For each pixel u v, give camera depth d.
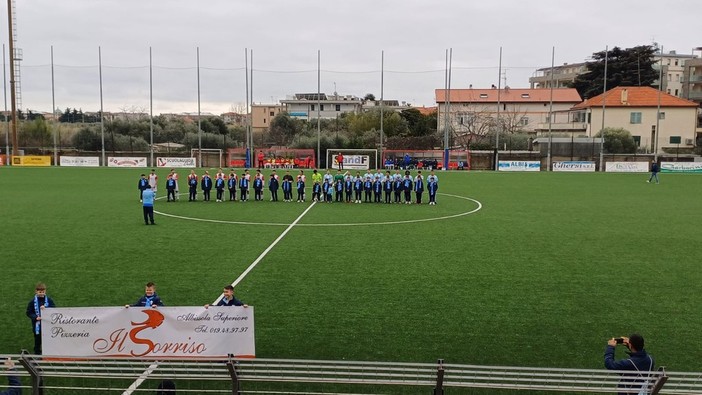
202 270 17.08
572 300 14.27
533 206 32.94
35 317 10.63
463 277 16.42
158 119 103.81
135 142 80.94
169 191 35.00
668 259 18.94
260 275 16.52
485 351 11.00
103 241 21.53
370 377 9.60
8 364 8.46
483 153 67.75
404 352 10.91
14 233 23.14
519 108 97.38
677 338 11.74
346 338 11.62
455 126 92.19
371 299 14.23
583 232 24.05
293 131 95.75
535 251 20.06
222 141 83.44
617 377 8.03
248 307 9.22
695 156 68.44
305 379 8.12
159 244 21.00
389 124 91.94
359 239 22.16
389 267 17.56
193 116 140.62
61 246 20.58
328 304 13.81
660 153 76.69
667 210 31.27
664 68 108.88
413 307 13.62
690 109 82.88
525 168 64.12
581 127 89.69
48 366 8.59
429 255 19.30
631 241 22.05
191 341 9.30
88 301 14.11
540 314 13.18
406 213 29.84
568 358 10.70
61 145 83.75
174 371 9.02
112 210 30.09
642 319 12.89
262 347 11.12
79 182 45.94
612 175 57.31
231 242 21.44
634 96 85.81
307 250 20.02
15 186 42.50
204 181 35.59
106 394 9.11
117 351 9.34
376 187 35.41
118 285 15.47
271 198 36.81
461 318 12.86
